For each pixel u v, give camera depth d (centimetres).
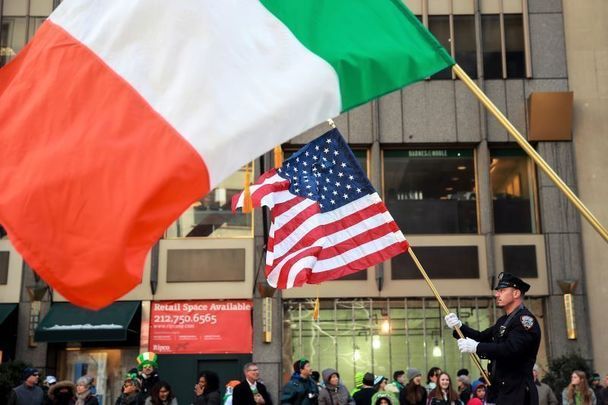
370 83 572
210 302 2106
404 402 1334
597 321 2070
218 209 2172
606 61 2220
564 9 2250
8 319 2064
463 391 1536
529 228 2166
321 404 1338
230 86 538
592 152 2162
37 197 504
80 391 1344
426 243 2134
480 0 2253
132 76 542
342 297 2102
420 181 2192
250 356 2070
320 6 586
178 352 2075
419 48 588
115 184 505
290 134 543
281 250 927
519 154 2208
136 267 482
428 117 2195
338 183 945
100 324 2003
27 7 2266
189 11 547
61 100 548
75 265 486
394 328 2092
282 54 564
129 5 556
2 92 596
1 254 2141
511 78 2211
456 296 2103
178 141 516
